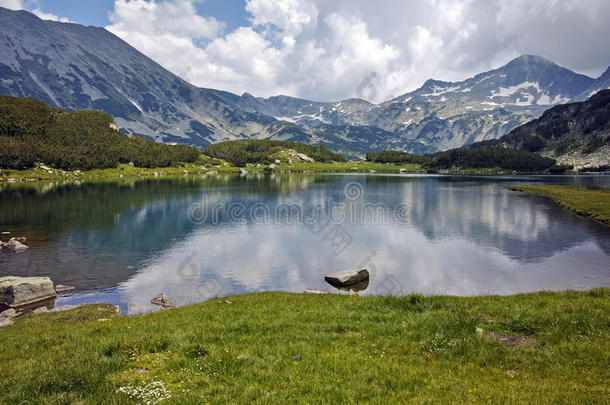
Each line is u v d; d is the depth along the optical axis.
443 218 76.06
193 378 9.98
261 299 25.05
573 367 10.13
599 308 15.64
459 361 11.18
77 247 50.75
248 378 9.84
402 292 31.86
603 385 8.90
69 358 11.49
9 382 9.59
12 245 49.34
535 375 9.89
